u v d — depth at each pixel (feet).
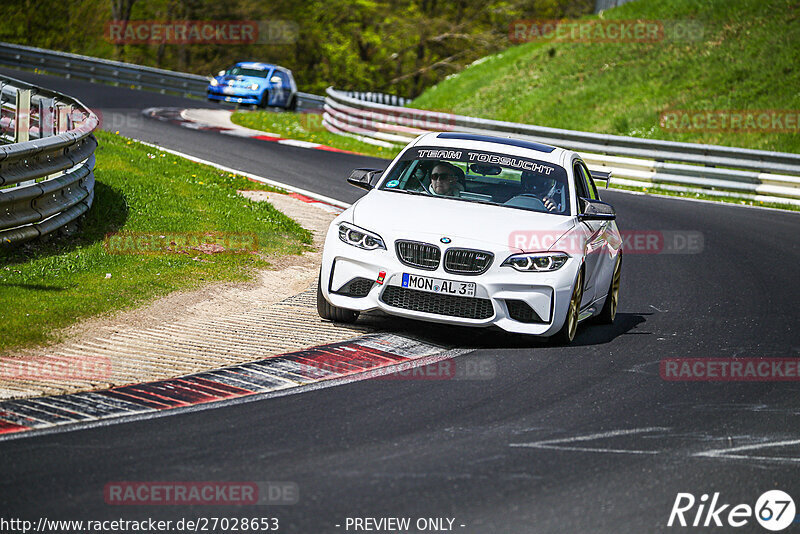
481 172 89.20
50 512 44.29
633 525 46.62
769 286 118.11
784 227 169.37
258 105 346.13
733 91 294.46
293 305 90.74
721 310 103.30
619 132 293.23
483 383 69.97
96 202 120.26
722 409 67.51
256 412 60.54
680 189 211.41
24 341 71.92
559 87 341.00
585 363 77.61
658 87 312.50
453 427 59.62
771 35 313.12
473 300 78.02
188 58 613.52
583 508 48.21
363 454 53.93
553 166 90.74
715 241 149.79
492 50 566.77
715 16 339.77
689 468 55.26
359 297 80.64
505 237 79.56
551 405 65.62
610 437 59.77
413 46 586.86
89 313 80.43
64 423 56.54
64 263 93.25
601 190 204.64
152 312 83.41
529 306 78.38
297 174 186.29
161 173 152.46
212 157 196.75
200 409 60.59
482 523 45.50
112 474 49.24
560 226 82.94
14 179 92.38
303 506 46.26
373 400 64.39
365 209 83.46
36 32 585.63
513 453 55.62
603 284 91.40
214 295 91.50
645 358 80.79
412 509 46.62
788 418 66.23
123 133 216.33
